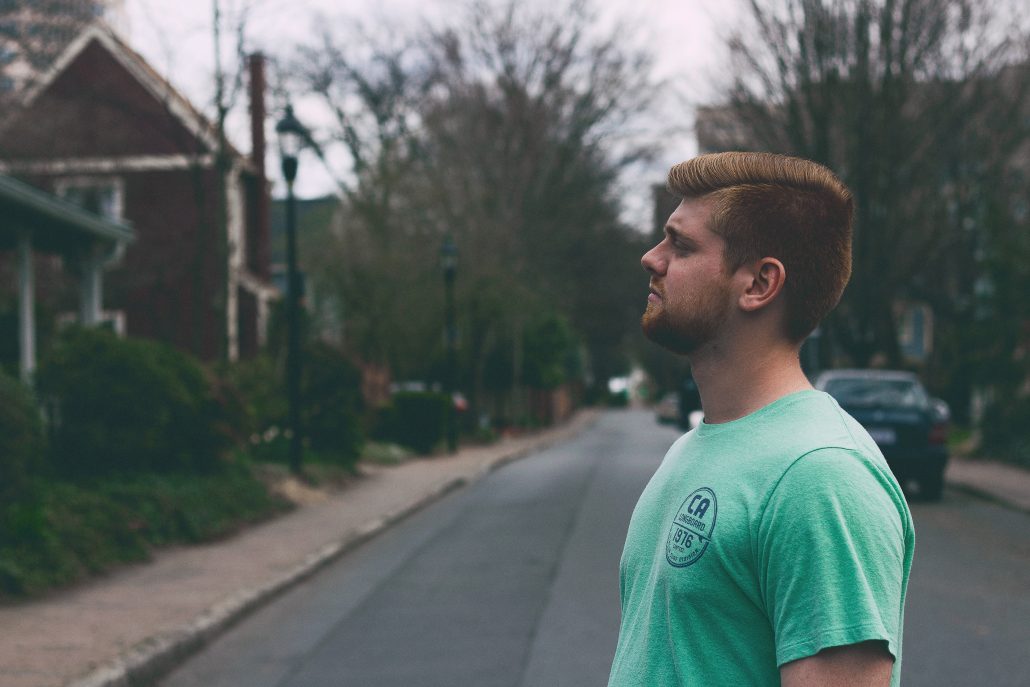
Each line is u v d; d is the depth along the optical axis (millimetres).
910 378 15219
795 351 1512
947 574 9039
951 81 23719
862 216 24484
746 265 1472
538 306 36000
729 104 25016
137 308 29516
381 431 27047
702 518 1393
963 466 19516
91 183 25812
